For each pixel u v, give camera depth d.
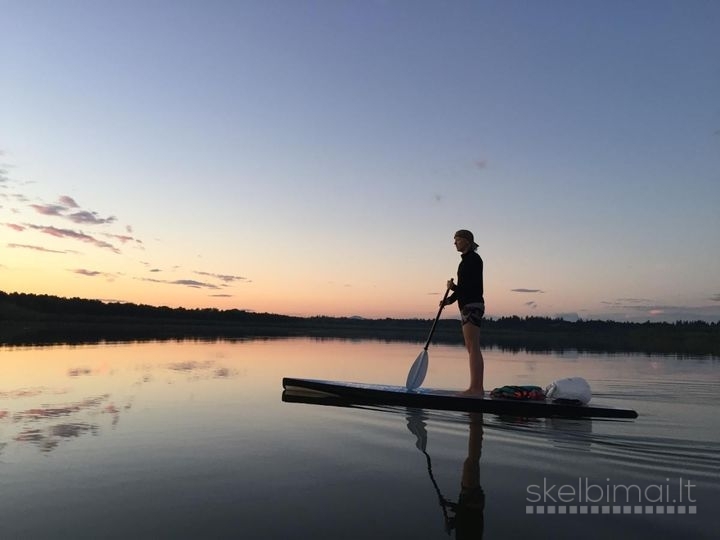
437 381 7.25
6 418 4.44
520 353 12.95
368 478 2.96
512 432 4.07
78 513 2.43
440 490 2.77
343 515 2.43
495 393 5.20
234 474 3.00
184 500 2.59
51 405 5.05
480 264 5.81
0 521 2.34
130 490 2.72
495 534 2.23
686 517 2.41
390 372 8.23
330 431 4.09
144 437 3.83
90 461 3.22
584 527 2.30
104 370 7.81
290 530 2.26
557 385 4.97
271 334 23.67
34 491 2.71
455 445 3.68
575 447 3.61
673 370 8.59
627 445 3.65
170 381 6.74
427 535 2.21
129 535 2.20
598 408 4.66
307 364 9.34
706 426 4.25
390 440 3.82
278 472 3.04
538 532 2.25
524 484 2.86
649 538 2.20
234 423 4.34
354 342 17.70
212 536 2.20
